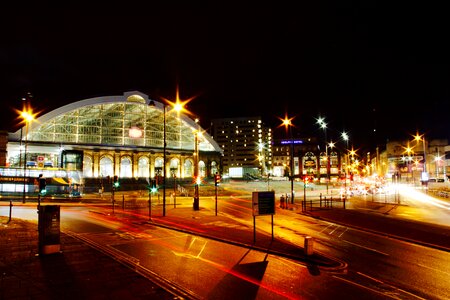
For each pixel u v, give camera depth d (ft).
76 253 53.52
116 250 57.77
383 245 65.92
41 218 52.37
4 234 69.77
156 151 326.44
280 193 252.21
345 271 46.98
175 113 339.36
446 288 40.78
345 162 534.37
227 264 49.32
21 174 210.59
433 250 62.03
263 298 35.88
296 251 56.18
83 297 34.60
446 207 145.18
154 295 35.53
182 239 69.05
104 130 309.22
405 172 446.19
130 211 123.85
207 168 361.51
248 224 91.40
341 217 106.01
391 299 36.76
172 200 177.47
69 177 232.32
